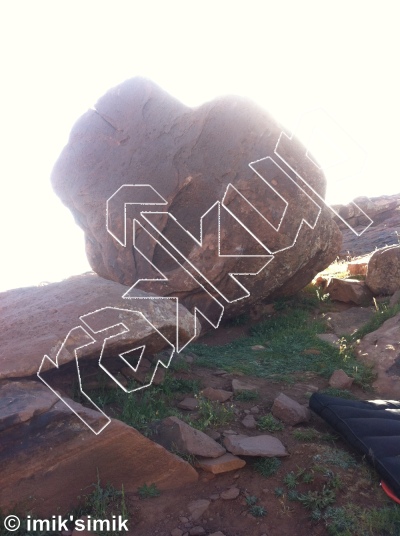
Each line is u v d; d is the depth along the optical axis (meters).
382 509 4.15
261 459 4.71
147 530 4.11
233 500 4.36
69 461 4.27
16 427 4.24
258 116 8.39
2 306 5.95
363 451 4.62
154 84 9.62
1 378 4.66
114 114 9.77
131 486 4.43
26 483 4.17
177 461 4.49
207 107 8.84
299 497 4.32
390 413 5.12
